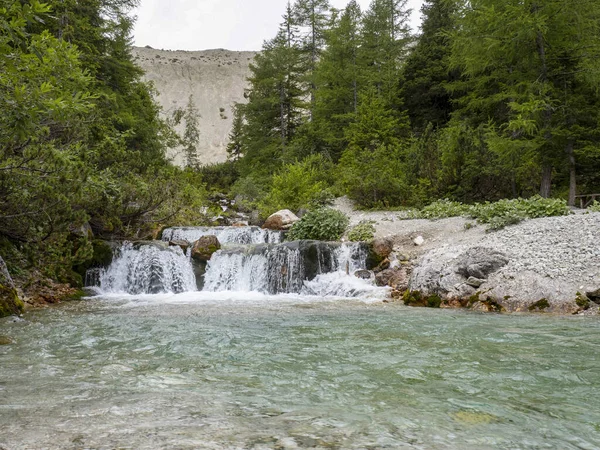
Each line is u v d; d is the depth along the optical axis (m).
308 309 8.43
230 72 113.25
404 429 2.58
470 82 24.81
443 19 30.47
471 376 3.80
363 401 3.14
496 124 23.66
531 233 10.34
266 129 36.81
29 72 5.77
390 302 9.56
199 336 5.66
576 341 5.20
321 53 37.25
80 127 10.85
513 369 4.01
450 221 13.79
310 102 36.62
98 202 11.23
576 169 17.67
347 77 32.25
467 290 8.76
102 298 10.31
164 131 23.70
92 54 18.08
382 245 12.49
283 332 5.93
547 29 16.36
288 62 35.91
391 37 41.44
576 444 2.41
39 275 10.19
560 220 10.71
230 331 6.03
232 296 10.80
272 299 10.23
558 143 16.78
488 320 6.84
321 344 5.15
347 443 2.33
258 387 3.48
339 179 23.73
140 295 10.95
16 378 3.69
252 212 24.66
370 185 19.44
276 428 2.54
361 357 4.50
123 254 12.05
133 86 22.48
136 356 4.58
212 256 12.53
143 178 14.32
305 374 3.88
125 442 2.28
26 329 6.14
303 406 3.01
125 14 19.86
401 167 20.91
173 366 4.16
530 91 16.94
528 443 2.40
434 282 9.43
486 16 17.09
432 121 29.64
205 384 3.55
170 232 15.46
